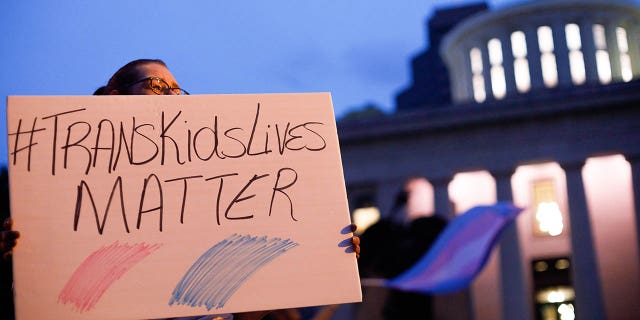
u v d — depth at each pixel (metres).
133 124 2.91
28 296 2.60
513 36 54.59
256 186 2.89
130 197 2.79
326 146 3.02
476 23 55.75
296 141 3.01
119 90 3.18
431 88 92.19
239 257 2.77
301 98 3.09
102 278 2.66
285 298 2.75
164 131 2.92
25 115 2.81
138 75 3.18
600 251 38.81
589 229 36.66
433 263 8.25
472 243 8.04
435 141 38.78
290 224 2.86
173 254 2.73
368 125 39.16
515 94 37.66
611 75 53.69
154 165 2.86
